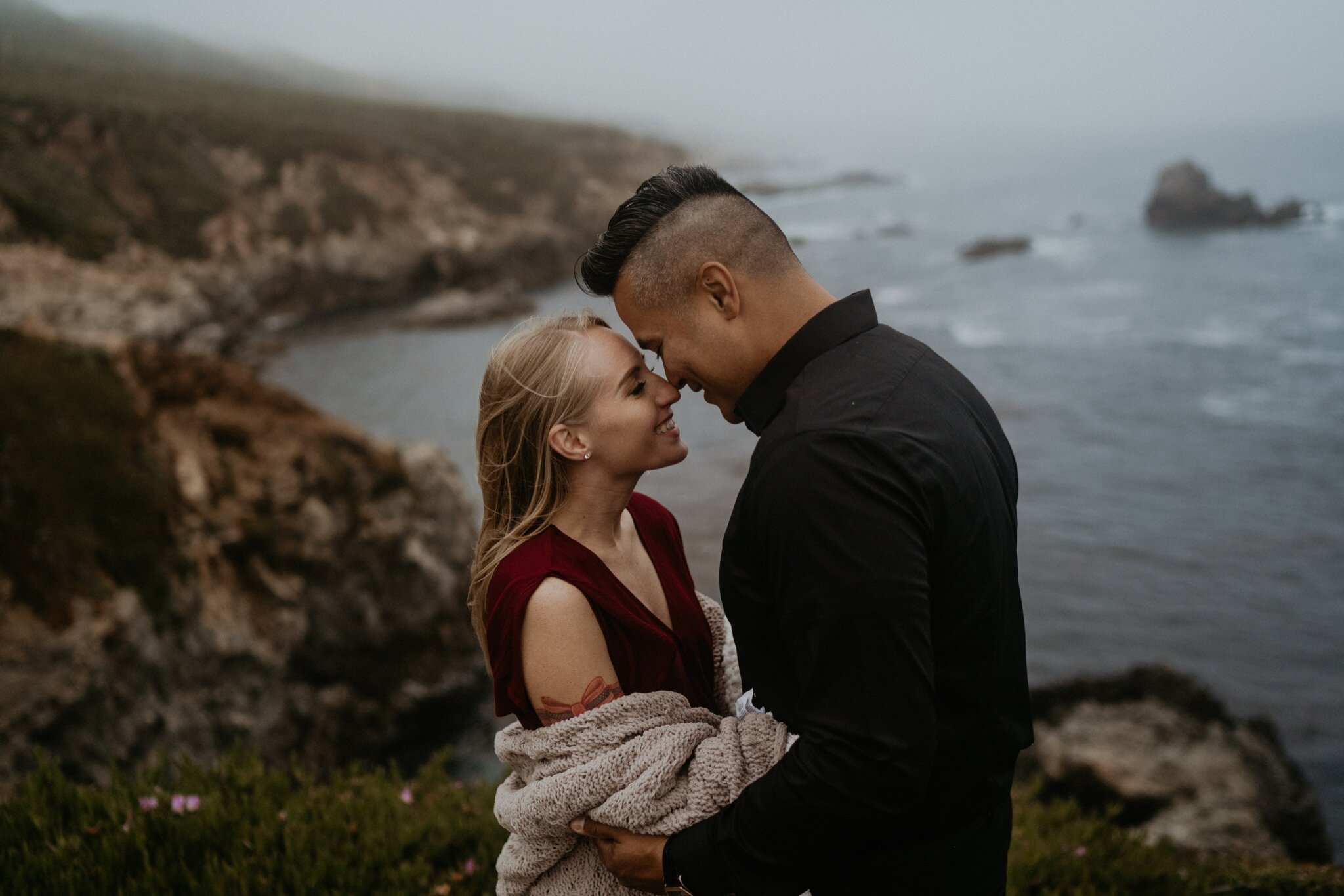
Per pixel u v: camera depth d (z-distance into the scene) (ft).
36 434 36.50
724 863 5.52
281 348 158.40
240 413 46.57
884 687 4.95
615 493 6.56
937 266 231.71
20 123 196.13
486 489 6.68
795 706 5.82
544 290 238.68
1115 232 280.51
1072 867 12.88
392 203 237.25
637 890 6.38
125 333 144.15
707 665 7.22
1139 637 58.95
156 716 34.12
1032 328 153.07
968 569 5.35
